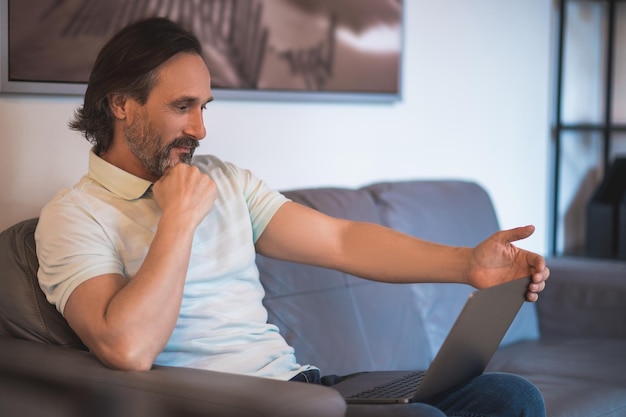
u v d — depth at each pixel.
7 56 2.17
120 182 1.87
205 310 1.88
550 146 4.23
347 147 3.14
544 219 4.20
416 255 1.99
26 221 2.00
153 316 1.64
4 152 2.19
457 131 3.63
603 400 2.37
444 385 1.79
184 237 1.71
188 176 1.78
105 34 2.34
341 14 3.01
